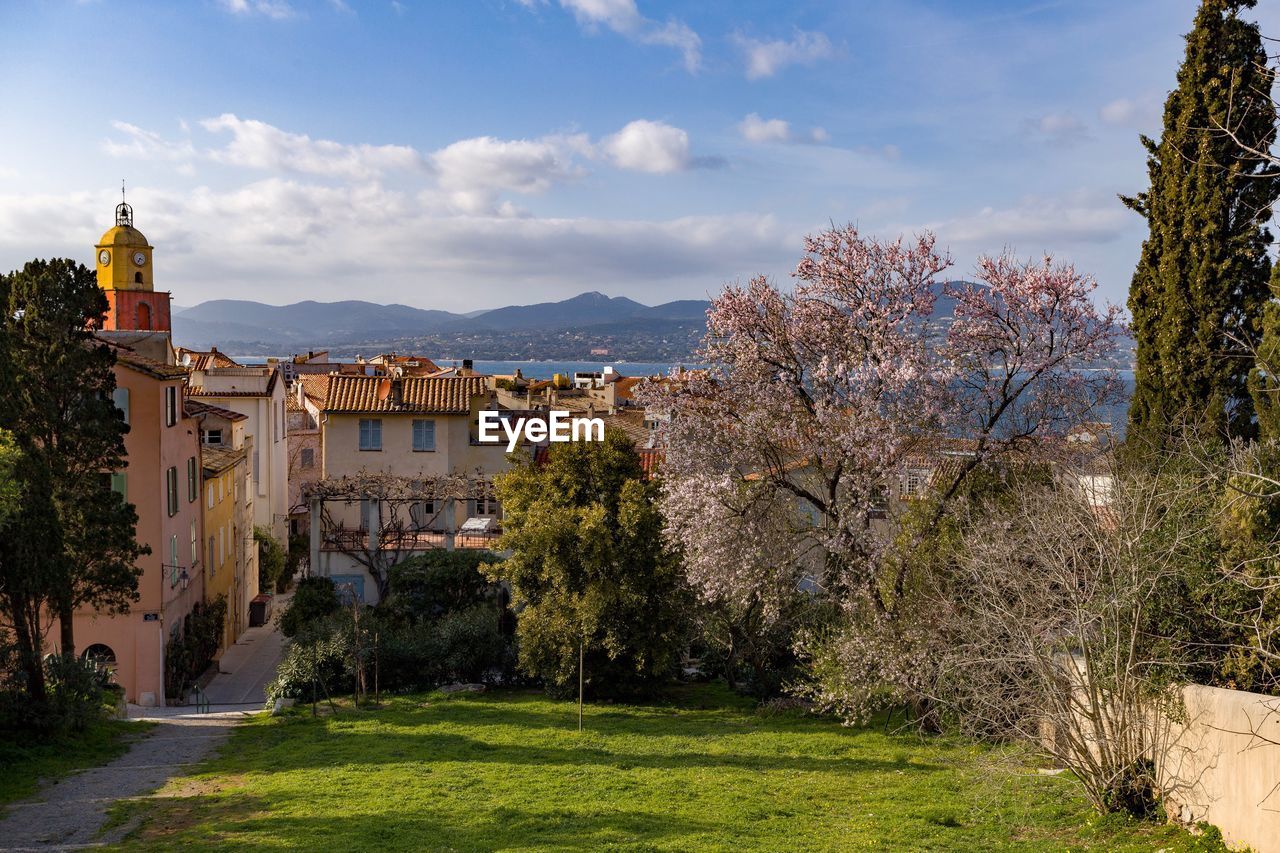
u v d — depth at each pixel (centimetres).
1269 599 1480
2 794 1905
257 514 5603
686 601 3019
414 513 4328
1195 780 1466
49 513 2427
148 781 2025
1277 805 1280
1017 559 1936
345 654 3081
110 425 2744
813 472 2856
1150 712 1619
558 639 2948
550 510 2997
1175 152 2341
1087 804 1684
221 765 2188
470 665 3250
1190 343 2294
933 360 2512
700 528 2608
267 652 4397
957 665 1986
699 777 2038
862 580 2456
